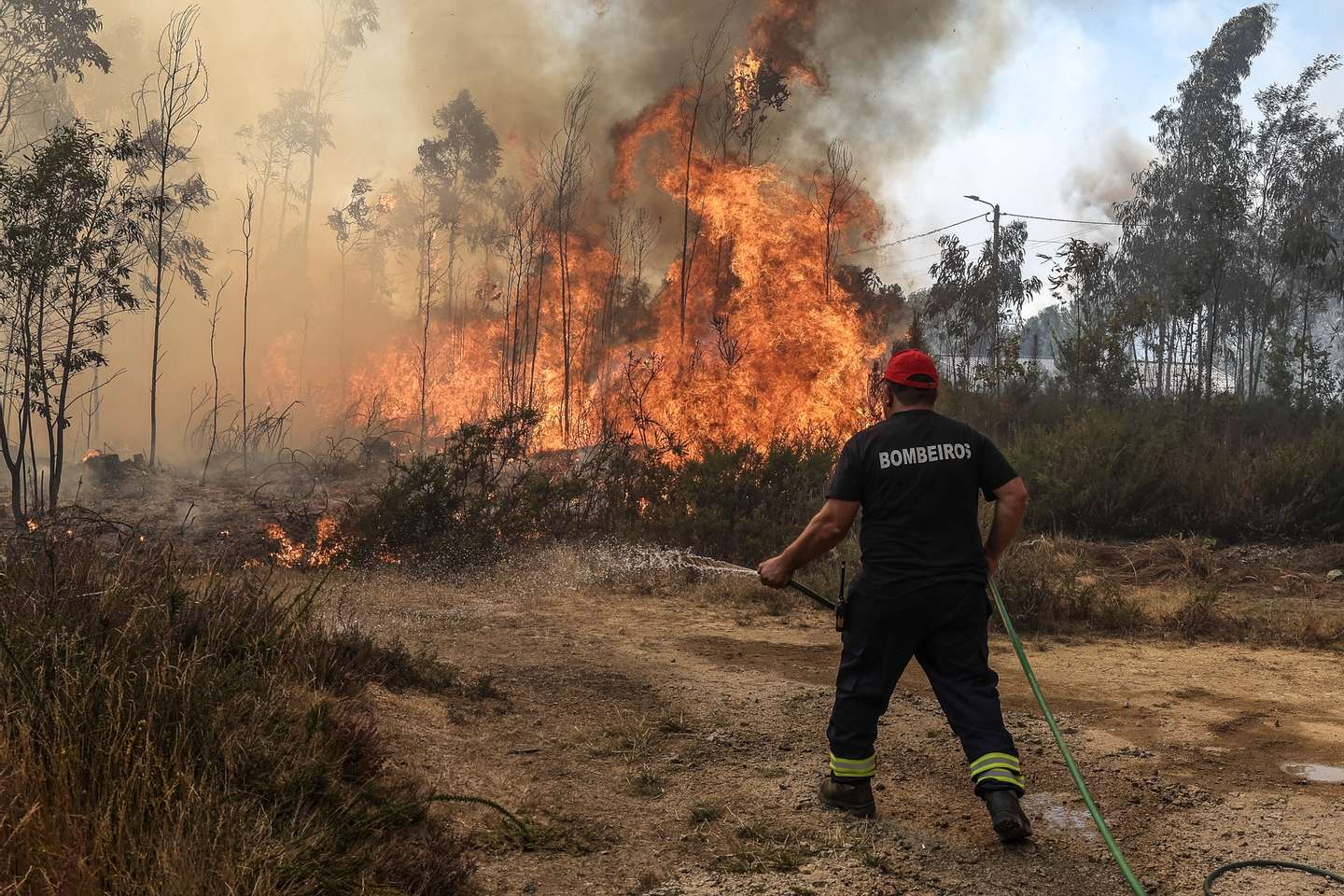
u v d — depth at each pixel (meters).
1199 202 28.98
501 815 3.87
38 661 3.63
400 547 10.17
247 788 3.37
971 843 3.71
